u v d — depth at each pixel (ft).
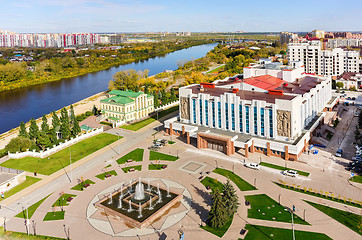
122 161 454.40
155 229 293.64
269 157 447.42
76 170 429.38
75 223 307.58
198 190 364.58
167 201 337.52
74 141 540.52
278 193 349.82
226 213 294.66
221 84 596.70
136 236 284.82
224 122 507.30
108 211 322.14
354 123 587.68
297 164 419.74
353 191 346.33
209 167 424.46
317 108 570.05
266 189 359.66
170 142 523.70
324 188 355.36
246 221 300.81
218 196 292.61
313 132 509.35
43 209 334.65
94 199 351.05
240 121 490.90
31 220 314.96
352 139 504.02
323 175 386.52
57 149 506.89
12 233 294.25
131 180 394.11
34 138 534.78
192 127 526.57
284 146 432.66
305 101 488.02
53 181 399.03
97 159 465.06
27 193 370.73
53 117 574.15
